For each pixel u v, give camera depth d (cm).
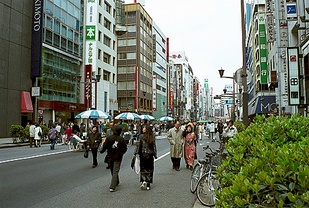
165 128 6612
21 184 974
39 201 764
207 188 734
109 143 906
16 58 3309
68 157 1741
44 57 3756
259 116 670
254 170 271
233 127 1490
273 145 354
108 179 1070
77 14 4547
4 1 3148
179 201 777
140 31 7200
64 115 4250
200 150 2131
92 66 4731
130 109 6900
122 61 7075
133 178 1097
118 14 5991
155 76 8231
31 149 2297
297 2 2052
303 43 2127
